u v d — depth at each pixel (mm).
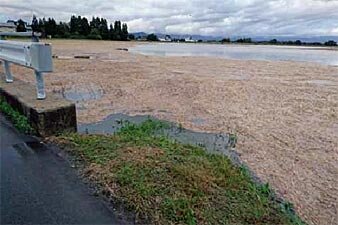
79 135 4695
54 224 2664
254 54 37312
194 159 4258
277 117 7590
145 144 4578
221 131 6496
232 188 3682
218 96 9789
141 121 6945
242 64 21453
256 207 3396
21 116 5031
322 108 8547
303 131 6598
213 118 7391
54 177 3428
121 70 15305
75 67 15836
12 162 3734
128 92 9914
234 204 3328
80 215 2809
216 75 14828
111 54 27750
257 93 10445
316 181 4535
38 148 4188
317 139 6148
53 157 3936
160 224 2807
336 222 3666
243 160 5121
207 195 3338
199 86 11297
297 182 4480
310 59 29188
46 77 12117
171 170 3664
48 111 4570
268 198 3875
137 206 2980
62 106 4723
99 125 6512
